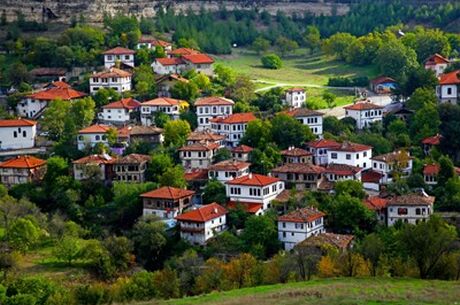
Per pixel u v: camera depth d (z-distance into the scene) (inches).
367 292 7199.8
